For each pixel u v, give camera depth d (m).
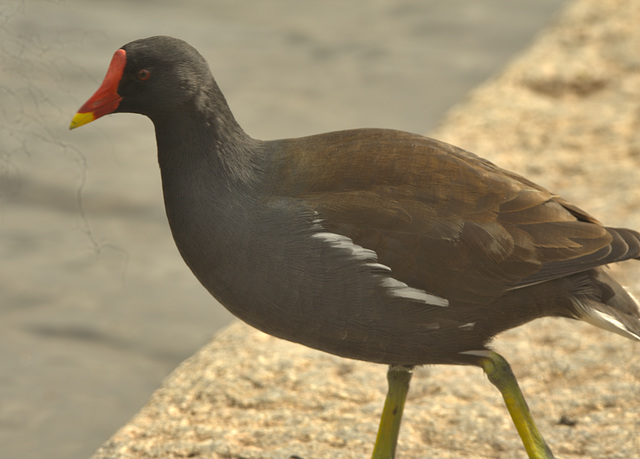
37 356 12.48
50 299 13.62
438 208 7.49
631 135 15.41
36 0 19.83
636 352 10.25
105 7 22.59
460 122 16.38
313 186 7.60
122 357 12.52
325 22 23.36
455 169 7.63
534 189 7.77
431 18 23.66
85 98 17.62
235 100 19.34
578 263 7.43
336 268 7.35
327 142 7.88
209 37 22.05
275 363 10.53
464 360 7.73
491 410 9.53
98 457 9.22
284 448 9.03
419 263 7.41
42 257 14.59
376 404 9.72
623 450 8.75
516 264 7.43
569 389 9.78
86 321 13.20
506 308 7.54
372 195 7.50
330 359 10.60
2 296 13.64
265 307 7.54
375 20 23.52
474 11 24.08
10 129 16.67
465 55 21.70
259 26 22.89
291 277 7.38
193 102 7.59
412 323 7.48
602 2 20.97
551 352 10.45
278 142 7.92
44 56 17.50
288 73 20.58
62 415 11.41
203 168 7.59
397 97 19.72
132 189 16.31
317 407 9.77
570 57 18.50
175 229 7.70
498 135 15.82
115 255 14.71
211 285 7.66
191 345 12.77
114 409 11.52
